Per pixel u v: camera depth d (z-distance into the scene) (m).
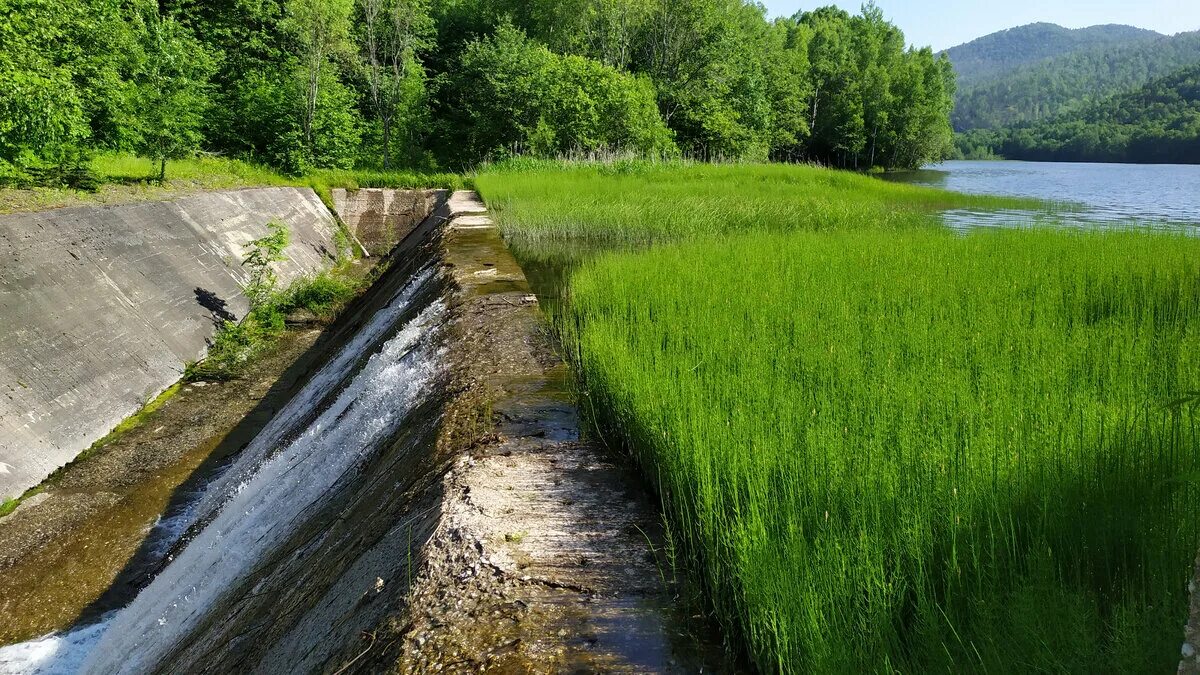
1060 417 3.86
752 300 7.70
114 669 6.16
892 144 71.75
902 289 8.20
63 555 8.01
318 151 33.22
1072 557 2.99
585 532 3.86
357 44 41.34
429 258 13.91
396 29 41.94
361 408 8.05
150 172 20.14
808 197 21.95
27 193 14.26
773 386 4.81
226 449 10.76
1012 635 2.56
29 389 9.80
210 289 15.66
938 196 27.05
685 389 4.73
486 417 5.57
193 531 8.34
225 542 7.23
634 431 4.80
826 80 70.62
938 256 10.46
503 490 4.33
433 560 3.61
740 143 46.97
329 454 7.54
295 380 13.62
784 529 3.21
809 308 7.21
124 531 8.58
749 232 15.41
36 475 9.13
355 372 10.01
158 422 11.33
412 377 7.62
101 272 12.73
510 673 2.82
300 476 7.52
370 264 24.09
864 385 4.69
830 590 2.79
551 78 37.53
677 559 3.60
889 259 10.35
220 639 5.08
